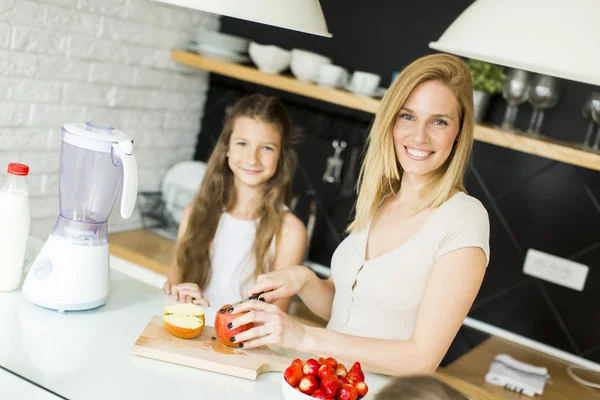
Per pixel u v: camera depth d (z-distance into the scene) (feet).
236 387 4.35
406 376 2.55
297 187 10.53
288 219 7.14
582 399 7.68
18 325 4.62
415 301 5.24
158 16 9.45
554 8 3.22
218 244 7.14
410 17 9.74
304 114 10.42
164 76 9.93
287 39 10.47
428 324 4.87
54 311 4.95
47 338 4.51
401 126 5.28
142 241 9.78
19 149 7.91
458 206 5.12
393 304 5.32
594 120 8.35
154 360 4.49
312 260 10.44
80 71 8.41
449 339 4.89
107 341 4.64
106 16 8.55
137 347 4.48
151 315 5.25
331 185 10.31
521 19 3.27
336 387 3.97
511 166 9.30
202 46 9.77
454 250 4.94
